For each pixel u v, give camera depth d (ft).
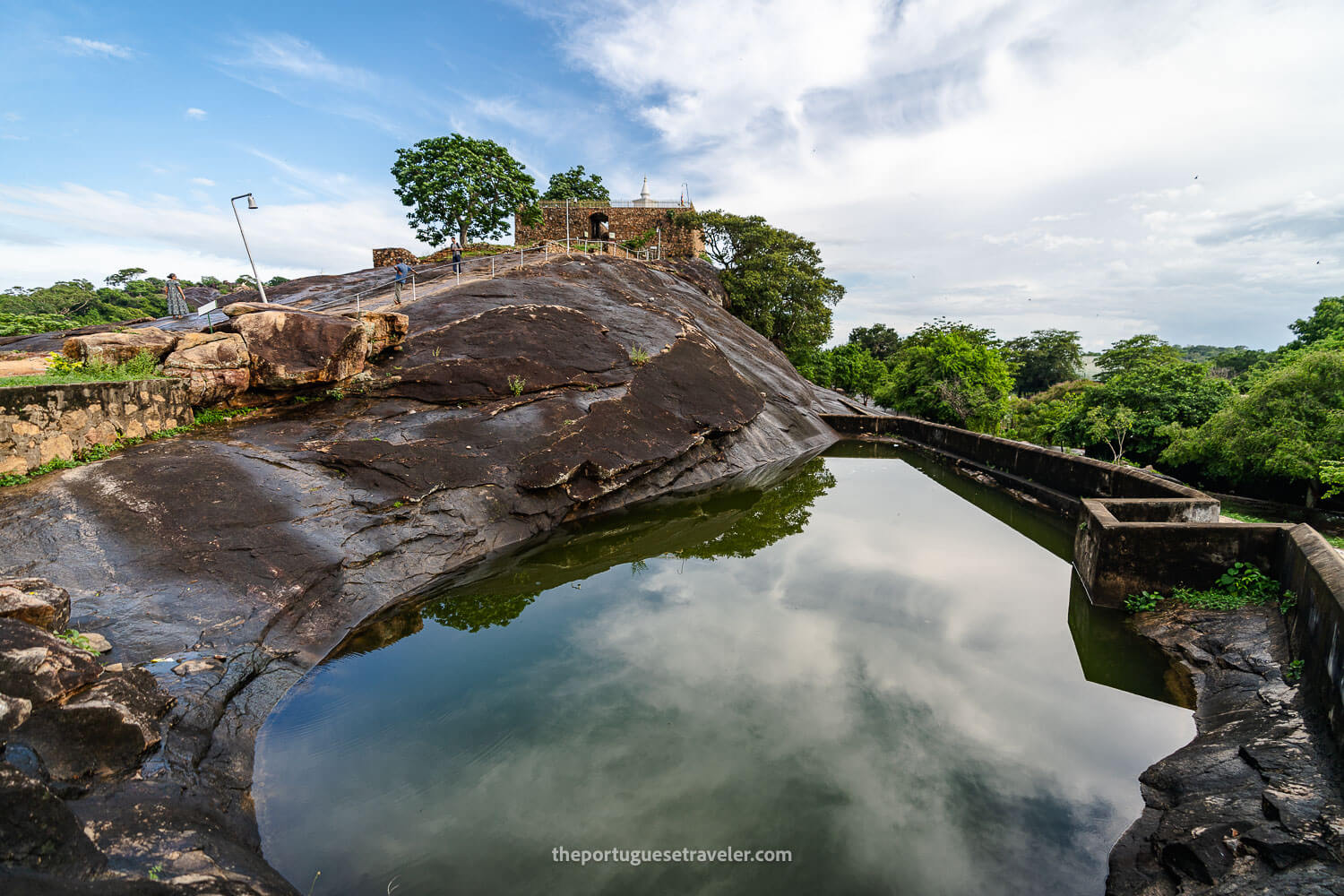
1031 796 17.74
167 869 11.68
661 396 60.34
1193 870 13.82
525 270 79.30
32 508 23.94
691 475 57.41
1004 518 49.96
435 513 35.70
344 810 16.65
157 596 22.35
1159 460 64.39
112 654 18.88
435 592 31.73
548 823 16.48
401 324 48.65
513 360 52.49
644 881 14.62
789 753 19.67
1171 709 22.18
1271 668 21.44
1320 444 49.19
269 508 29.48
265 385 39.83
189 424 35.86
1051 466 53.52
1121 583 29.96
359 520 32.24
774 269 140.05
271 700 20.84
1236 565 28.22
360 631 27.02
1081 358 233.76
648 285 95.66
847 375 177.99
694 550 41.04
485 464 40.86
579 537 41.96
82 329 59.31
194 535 25.94
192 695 18.42
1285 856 12.84
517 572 36.22
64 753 12.91
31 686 13.03
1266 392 53.62
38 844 9.95
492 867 14.96
